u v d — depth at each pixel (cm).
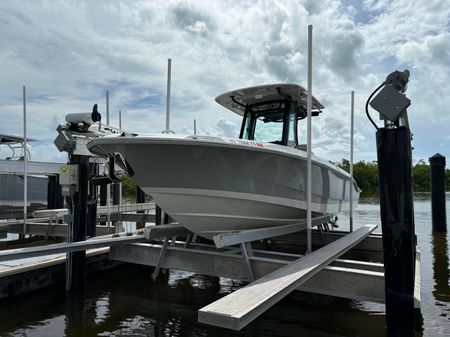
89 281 554
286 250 796
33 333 374
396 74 305
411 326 282
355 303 473
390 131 291
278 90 575
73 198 490
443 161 1123
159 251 494
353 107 823
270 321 415
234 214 489
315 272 343
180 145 421
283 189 516
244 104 634
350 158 824
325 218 702
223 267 440
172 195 461
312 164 570
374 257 720
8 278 445
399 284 287
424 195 3844
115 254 535
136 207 1160
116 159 473
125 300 479
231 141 442
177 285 549
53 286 507
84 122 490
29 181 1270
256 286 288
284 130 579
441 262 697
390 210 291
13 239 937
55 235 847
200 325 401
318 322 412
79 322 404
